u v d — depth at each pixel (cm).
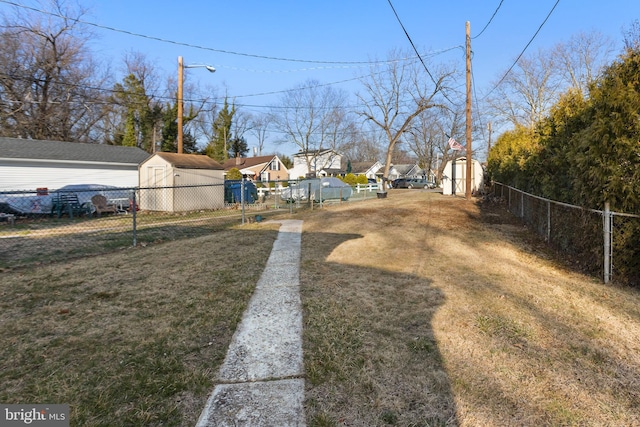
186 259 588
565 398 226
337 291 428
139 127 3231
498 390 234
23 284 462
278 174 4728
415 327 328
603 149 482
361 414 213
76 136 2667
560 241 662
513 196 1221
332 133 4469
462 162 1988
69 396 229
